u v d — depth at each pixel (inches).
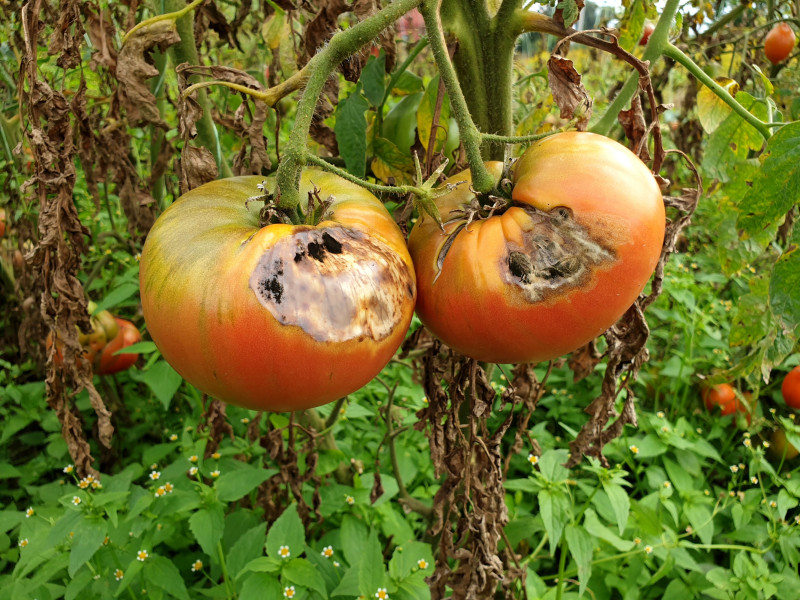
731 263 17.7
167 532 17.8
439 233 9.2
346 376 8.3
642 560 21.2
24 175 25.4
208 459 20.8
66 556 17.3
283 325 7.8
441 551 13.4
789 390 29.3
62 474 27.5
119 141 17.6
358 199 9.5
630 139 11.7
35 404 26.5
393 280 8.5
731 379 23.5
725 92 12.1
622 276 8.5
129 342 24.9
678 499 25.2
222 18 16.6
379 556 16.6
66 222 13.8
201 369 8.3
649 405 33.1
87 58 22.5
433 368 12.0
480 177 8.9
